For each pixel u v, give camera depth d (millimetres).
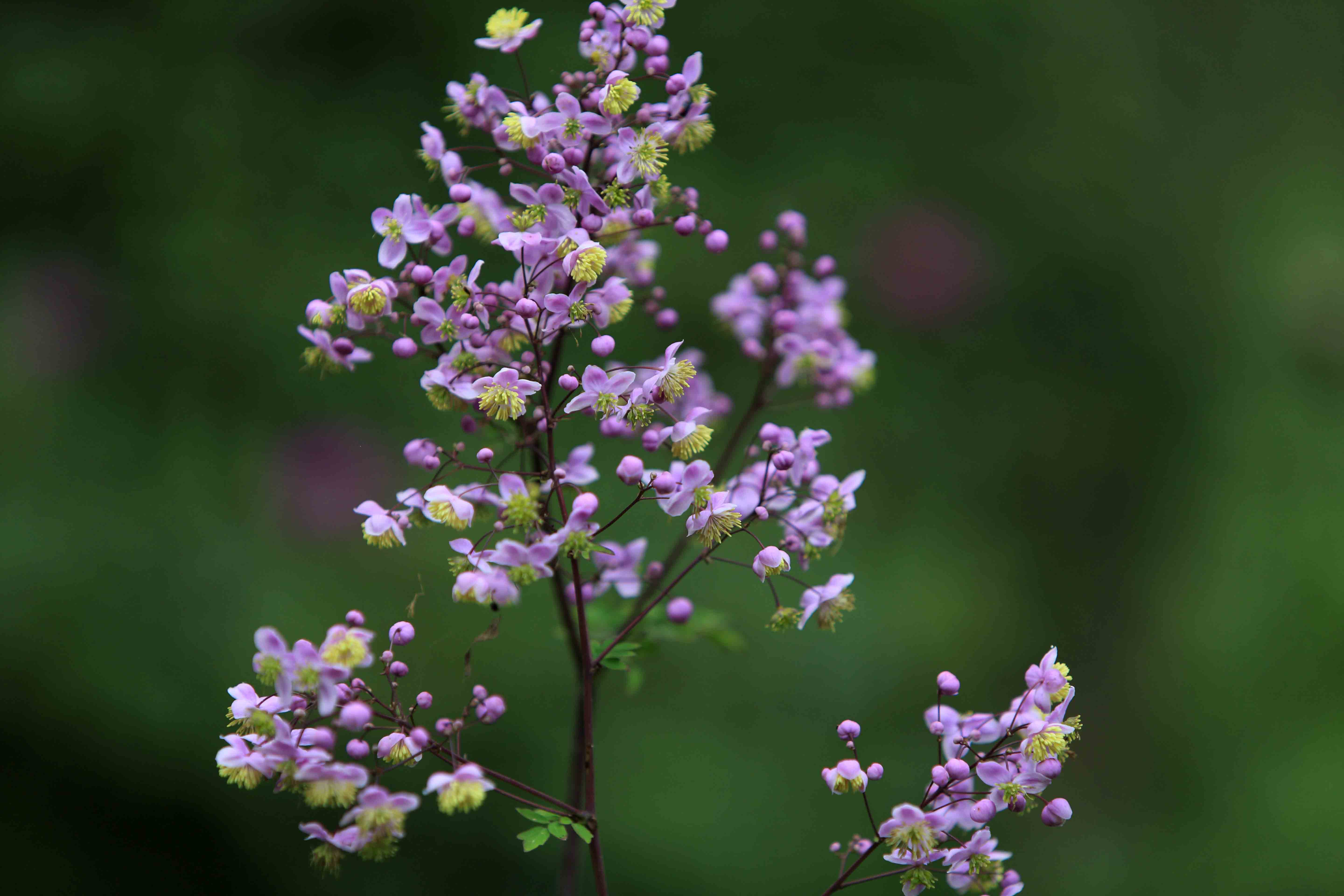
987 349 6668
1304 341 7164
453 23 5676
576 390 2010
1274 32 7883
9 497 5008
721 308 3150
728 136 5953
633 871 4738
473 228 2221
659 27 2166
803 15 6105
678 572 5246
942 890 3143
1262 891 5441
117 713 4680
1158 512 6871
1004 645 6047
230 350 5445
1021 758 1849
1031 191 6566
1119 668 6531
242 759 1690
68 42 5609
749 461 2385
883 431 6348
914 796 5160
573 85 2195
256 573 5051
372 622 5000
